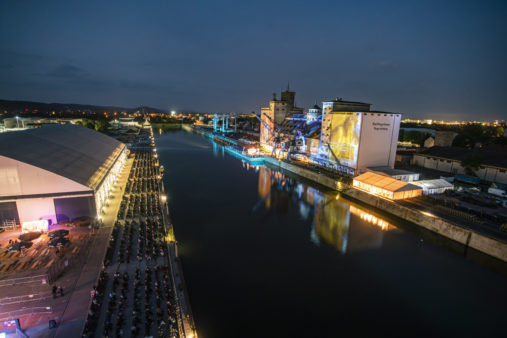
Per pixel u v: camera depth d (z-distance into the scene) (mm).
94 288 28938
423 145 151125
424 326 33250
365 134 87062
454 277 43125
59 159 51469
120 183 74875
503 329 33062
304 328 32000
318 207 72750
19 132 58375
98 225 45531
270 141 154750
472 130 176875
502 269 44000
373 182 73688
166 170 110438
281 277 41688
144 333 24641
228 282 39875
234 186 90625
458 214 56094
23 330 24188
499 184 77312
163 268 33656
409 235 57156
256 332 30953
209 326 31531
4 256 35625
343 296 38062
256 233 56281
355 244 52812
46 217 44750
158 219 50219
